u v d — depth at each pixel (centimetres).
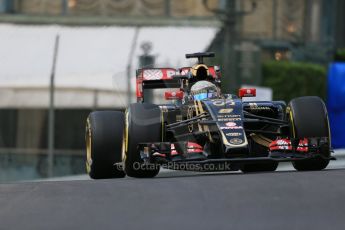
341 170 2934
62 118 6888
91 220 1997
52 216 2081
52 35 7106
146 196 2333
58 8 7194
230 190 2367
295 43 7719
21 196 2470
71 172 6800
